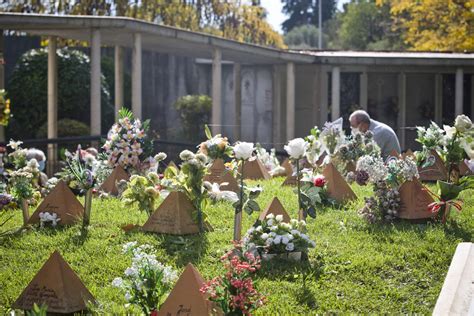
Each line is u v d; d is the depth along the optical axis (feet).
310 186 30.81
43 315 19.93
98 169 40.86
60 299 23.61
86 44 88.53
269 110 84.99
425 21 108.37
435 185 40.91
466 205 35.94
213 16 106.93
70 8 94.27
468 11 102.12
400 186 33.12
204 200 31.32
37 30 59.98
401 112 83.35
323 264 27.53
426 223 32.63
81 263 28.17
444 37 104.88
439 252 28.71
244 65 86.02
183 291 21.85
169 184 33.37
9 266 28.32
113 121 77.51
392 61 77.97
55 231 32.22
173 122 89.10
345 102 83.35
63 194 33.60
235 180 38.09
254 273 26.45
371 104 83.87
